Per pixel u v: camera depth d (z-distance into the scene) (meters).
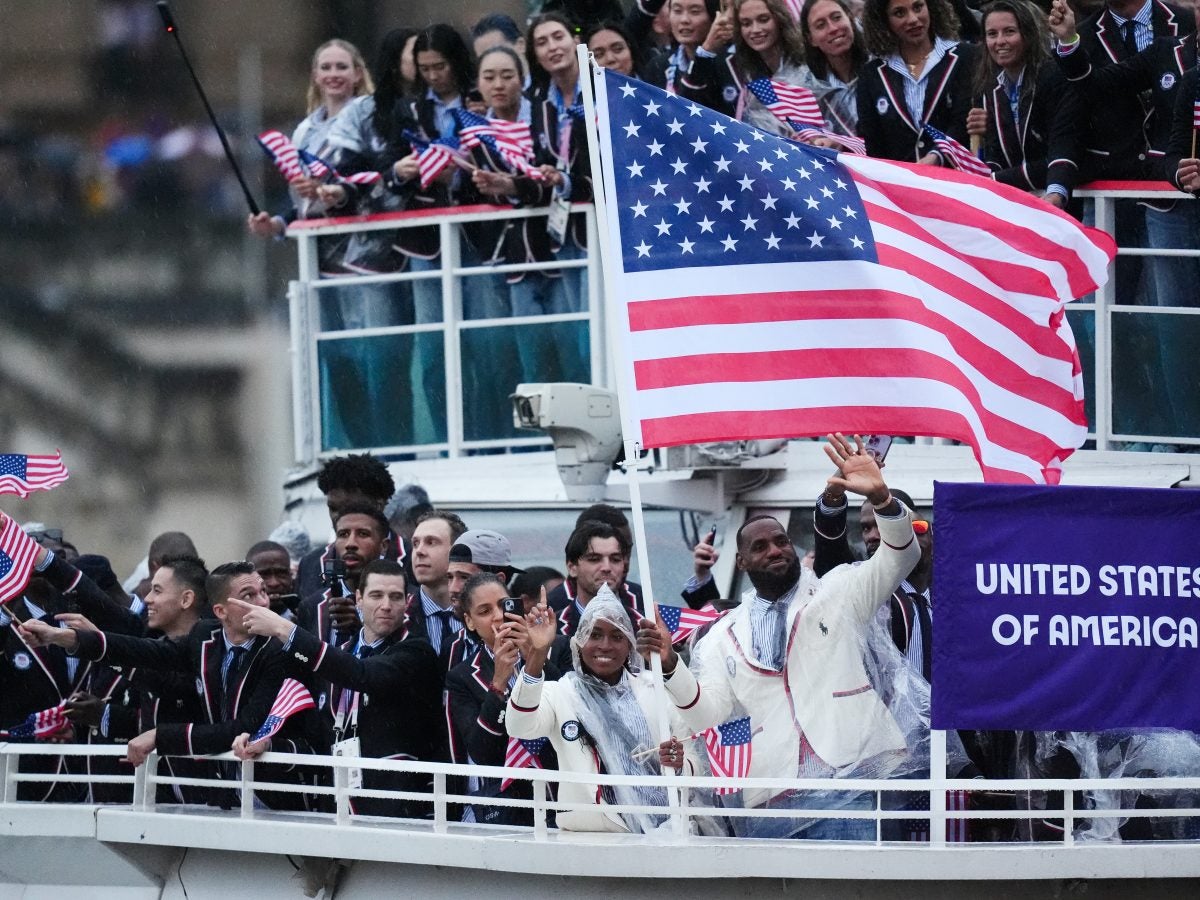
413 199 55.22
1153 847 35.75
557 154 53.06
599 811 37.91
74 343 88.88
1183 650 36.06
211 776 43.47
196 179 88.00
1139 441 48.19
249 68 86.94
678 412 38.53
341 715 41.56
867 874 35.75
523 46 58.69
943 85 49.50
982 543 35.84
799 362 38.78
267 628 39.59
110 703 45.19
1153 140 48.16
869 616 37.59
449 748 41.28
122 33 88.31
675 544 50.50
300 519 55.88
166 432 88.06
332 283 55.66
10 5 89.19
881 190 39.97
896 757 37.44
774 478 49.12
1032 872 35.69
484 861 37.34
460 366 54.00
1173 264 48.06
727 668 37.97
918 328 39.06
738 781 35.97
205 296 88.19
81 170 88.81
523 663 39.12
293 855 39.97
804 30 51.00
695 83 51.59
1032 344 40.31
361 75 58.28
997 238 40.19
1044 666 35.84
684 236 39.22
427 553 43.47
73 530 88.25
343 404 55.62
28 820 42.47
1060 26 47.62
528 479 52.56
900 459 48.88
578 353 52.84
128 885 42.22
